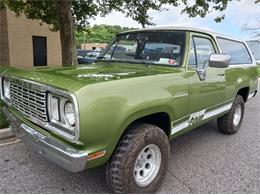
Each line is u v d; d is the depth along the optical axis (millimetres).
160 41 3965
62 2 8008
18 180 3475
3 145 4484
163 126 3482
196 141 5133
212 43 4426
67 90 2471
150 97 2969
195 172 3869
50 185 3402
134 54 4160
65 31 8227
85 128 2447
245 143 5090
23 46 18281
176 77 3406
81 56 15898
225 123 5340
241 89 5664
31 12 10039
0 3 8938
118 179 2881
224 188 3477
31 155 4156
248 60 5965
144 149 3043
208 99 4172
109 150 2729
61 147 2605
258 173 3902
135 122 3127
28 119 3090
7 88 3629
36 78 2889
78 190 3320
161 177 3297
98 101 2514
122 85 2752
